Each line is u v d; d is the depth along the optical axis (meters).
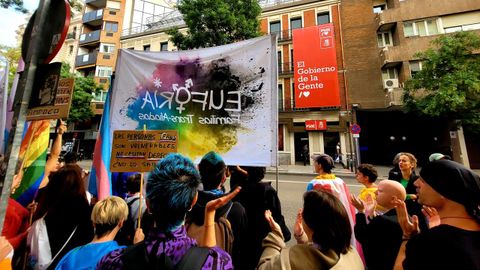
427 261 1.03
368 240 1.84
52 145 2.55
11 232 1.87
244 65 2.83
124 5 27.28
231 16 12.50
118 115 3.10
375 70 16.72
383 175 12.82
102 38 26.05
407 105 13.23
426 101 11.98
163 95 3.02
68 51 28.36
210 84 2.90
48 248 1.74
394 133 18.75
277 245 1.47
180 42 14.09
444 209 1.17
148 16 28.58
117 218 1.59
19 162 2.42
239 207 1.91
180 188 1.07
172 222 1.05
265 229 2.09
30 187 2.40
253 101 2.73
